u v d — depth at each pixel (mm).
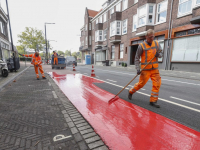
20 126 2104
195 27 9602
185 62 10742
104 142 1730
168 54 12031
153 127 2111
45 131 1976
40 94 3932
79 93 4094
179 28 10820
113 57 21859
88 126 2135
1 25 15492
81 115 2539
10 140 1756
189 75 8477
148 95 3986
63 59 14594
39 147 1627
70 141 1757
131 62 17406
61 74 8906
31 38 31453
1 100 3371
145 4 13305
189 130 2035
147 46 2887
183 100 3549
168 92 4410
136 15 15797
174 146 1661
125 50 18359
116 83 5871
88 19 30906
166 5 12023
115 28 19125
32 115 2500
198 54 9742
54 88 4711
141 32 13930
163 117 2471
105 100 3438
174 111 2787
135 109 2842
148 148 1623
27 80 6418
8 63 9195
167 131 2000
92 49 30984
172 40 11586
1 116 2449
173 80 6879
